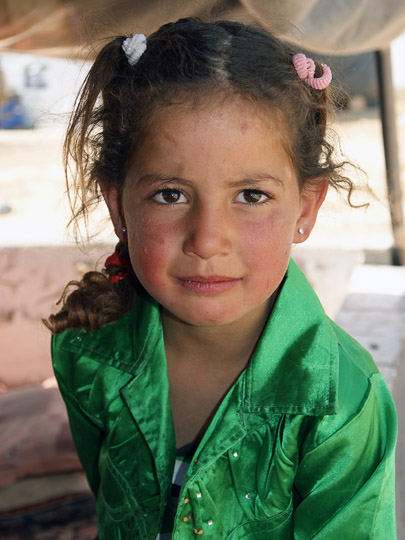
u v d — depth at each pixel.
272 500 0.97
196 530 0.98
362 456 0.95
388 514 0.95
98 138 1.06
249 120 0.83
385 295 2.91
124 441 1.08
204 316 0.87
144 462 1.06
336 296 3.14
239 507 0.99
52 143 10.16
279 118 0.86
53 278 3.36
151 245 0.87
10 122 11.98
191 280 0.86
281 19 1.60
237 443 0.98
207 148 0.81
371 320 2.56
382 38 2.49
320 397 0.93
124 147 0.93
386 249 3.65
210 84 0.83
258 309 1.01
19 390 2.39
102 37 1.47
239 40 0.88
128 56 0.91
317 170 0.99
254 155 0.83
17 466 2.01
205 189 0.82
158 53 0.89
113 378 1.10
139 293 1.13
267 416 0.97
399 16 2.34
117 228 1.04
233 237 0.85
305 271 3.41
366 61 5.18
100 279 1.15
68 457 2.04
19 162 9.34
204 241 0.82
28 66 11.87
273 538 0.99
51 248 3.52
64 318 1.15
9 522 2.02
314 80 0.95
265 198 0.86
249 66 0.85
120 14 1.74
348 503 0.94
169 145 0.83
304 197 1.00
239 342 1.02
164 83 0.85
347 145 2.51
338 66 1.41
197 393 1.08
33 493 2.03
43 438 2.07
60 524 2.04
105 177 1.01
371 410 0.97
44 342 3.13
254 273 0.86
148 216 0.87
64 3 1.96
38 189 7.90
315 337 0.98
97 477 1.31
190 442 1.10
